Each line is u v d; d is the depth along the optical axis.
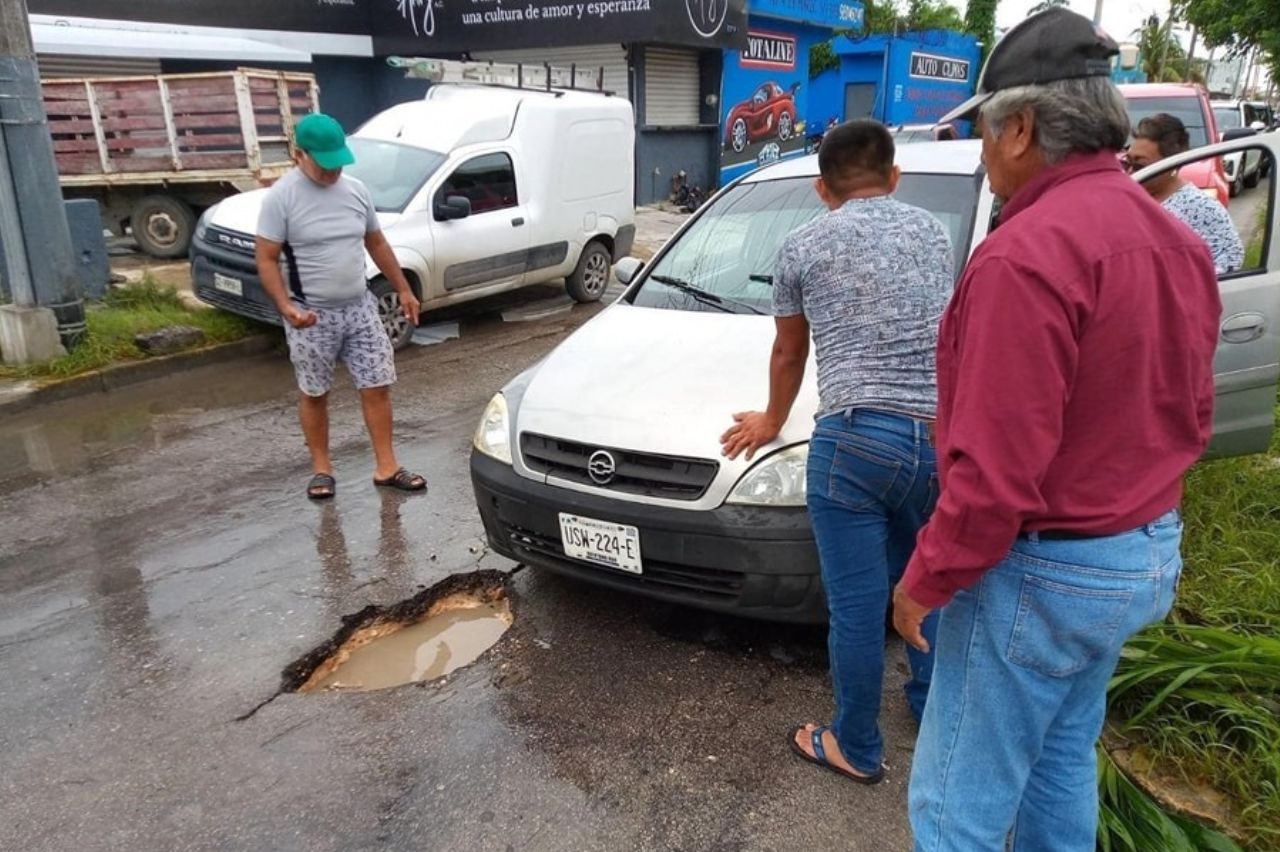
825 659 3.24
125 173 9.50
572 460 3.19
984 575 1.66
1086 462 1.53
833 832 2.46
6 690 3.13
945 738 1.80
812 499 2.41
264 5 14.61
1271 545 3.73
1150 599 1.61
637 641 3.38
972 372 1.48
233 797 2.62
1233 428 3.69
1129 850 2.29
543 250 8.76
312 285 4.39
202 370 7.09
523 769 2.72
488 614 3.75
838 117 24.70
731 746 2.80
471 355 7.61
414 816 2.54
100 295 7.75
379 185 7.73
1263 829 2.32
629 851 2.41
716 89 17.27
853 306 2.31
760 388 3.17
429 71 12.40
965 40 27.03
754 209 4.27
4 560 4.07
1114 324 1.45
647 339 3.62
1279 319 3.54
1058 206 1.50
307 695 3.12
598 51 15.74
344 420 6.00
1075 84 1.51
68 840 2.47
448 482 4.94
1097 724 1.90
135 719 2.98
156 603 3.70
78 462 5.26
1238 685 2.73
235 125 9.31
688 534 2.96
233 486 4.90
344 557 4.07
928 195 3.94
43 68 12.23
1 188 6.26
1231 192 16.12
